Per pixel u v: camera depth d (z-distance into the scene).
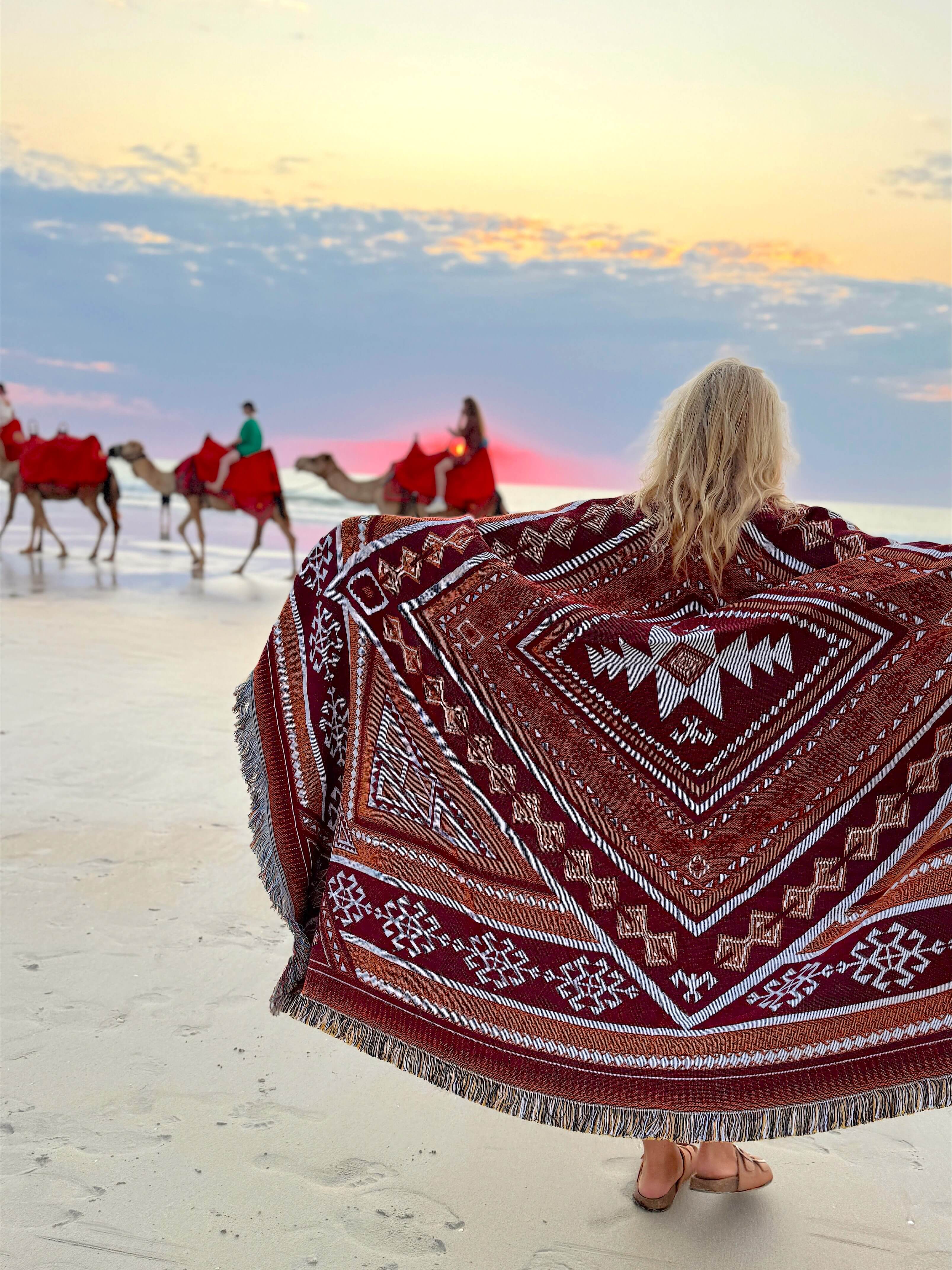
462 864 2.15
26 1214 2.14
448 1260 2.12
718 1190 2.34
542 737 2.11
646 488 2.20
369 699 2.25
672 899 2.05
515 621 2.12
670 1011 2.04
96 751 5.29
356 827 2.24
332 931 2.24
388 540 2.26
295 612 2.35
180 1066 2.68
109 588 11.40
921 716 2.02
